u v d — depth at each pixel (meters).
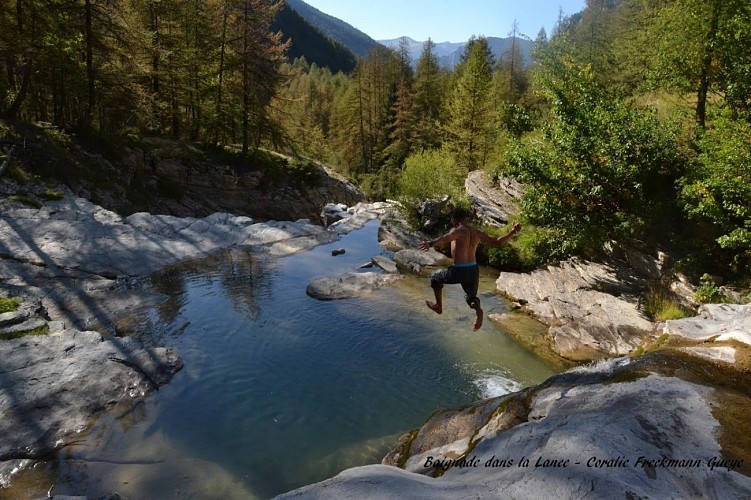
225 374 8.69
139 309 11.34
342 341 10.29
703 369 4.52
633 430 3.29
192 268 15.02
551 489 2.67
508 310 12.45
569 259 14.50
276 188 33.88
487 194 21.20
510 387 8.52
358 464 6.40
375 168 56.91
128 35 23.75
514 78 47.44
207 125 31.70
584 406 4.06
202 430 7.01
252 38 30.78
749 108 10.70
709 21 11.43
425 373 8.99
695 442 3.18
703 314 7.06
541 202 13.77
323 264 16.53
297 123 48.84
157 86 30.30
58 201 17.23
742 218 10.19
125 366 8.23
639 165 12.12
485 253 17.08
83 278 12.53
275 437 6.95
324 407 7.78
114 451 6.37
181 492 5.71
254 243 18.56
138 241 15.91
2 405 6.69
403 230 20.61
